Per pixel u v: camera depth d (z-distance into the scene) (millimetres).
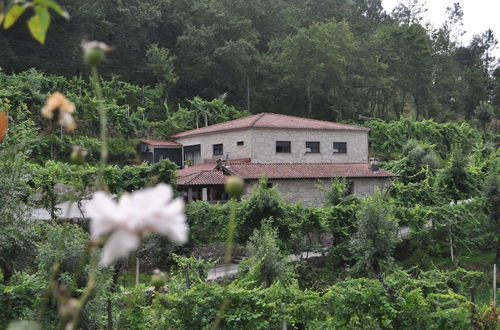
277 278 16094
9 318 10438
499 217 27922
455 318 11711
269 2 75125
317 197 28797
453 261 26859
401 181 34625
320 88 67188
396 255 27297
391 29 77438
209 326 11180
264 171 28281
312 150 34781
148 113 52156
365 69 67562
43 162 32781
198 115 49875
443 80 82625
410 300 11883
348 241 23828
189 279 14703
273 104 67000
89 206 1161
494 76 94375
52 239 10992
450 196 29766
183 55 61562
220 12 64312
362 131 36719
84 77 53281
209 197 29719
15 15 1862
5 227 13055
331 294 12391
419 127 52125
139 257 20031
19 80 40125
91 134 41125
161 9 62156
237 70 61125
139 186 23000
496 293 20641
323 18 88625
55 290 1641
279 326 11656
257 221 22922
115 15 58469
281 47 69438
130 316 10680
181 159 41312
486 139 66625
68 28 54250
